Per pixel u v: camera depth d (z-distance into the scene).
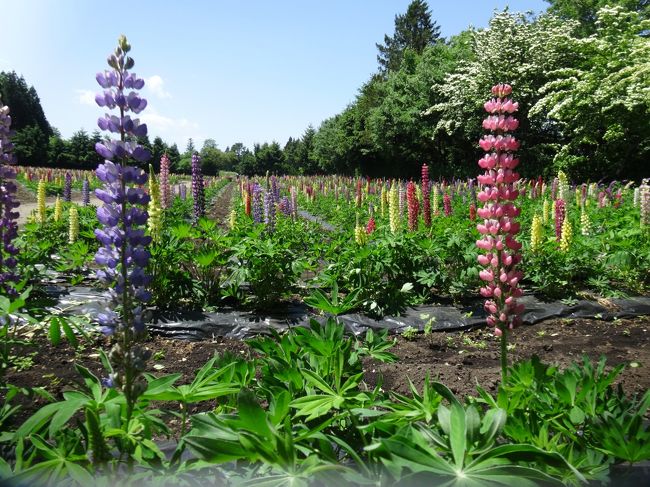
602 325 6.64
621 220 10.36
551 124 31.19
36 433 2.17
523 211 13.59
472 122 33.22
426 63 41.72
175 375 2.16
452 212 13.41
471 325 6.46
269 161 90.00
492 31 31.69
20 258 6.99
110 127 2.24
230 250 7.45
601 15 24.89
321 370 2.41
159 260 6.50
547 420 2.02
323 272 7.16
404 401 2.22
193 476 1.89
